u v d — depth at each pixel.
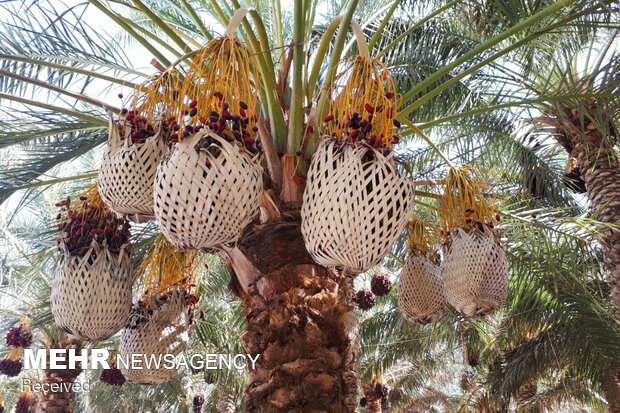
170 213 1.77
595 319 5.18
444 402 17.00
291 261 2.44
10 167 3.69
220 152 1.80
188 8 3.21
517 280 4.85
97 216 2.76
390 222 1.81
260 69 2.55
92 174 3.68
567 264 4.50
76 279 2.63
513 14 3.37
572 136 4.91
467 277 2.81
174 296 3.19
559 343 6.04
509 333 7.56
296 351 2.28
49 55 3.80
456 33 4.93
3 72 2.99
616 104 3.46
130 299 2.81
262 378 2.30
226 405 12.01
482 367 13.10
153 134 2.27
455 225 2.99
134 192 2.23
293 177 2.39
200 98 1.91
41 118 3.66
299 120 2.58
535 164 5.04
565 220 3.91
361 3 4.86
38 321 5.58
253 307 2.45
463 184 3.13
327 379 2.25
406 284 3.29
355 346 2.69
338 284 2.51
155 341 3.07
